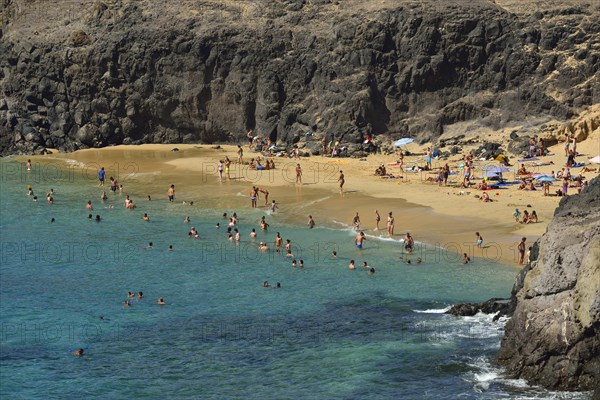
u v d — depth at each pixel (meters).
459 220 70.00
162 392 42.59
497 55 101.06
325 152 100.88
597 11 102.19
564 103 98.12
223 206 79.19
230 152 103.50
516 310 43.41
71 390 42.91
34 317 52.81
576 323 39.16
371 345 47.28
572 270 40.50
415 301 53.84
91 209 79.38
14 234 71.38
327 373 44.16
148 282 58.97
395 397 41.12
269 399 41.47
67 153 106.75
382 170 89.06
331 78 103.25
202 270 61.22
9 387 43.22
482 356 45.09
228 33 105.94
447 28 101.19
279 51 105.25
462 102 101.06
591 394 38.97
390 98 102.69
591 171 83.00
